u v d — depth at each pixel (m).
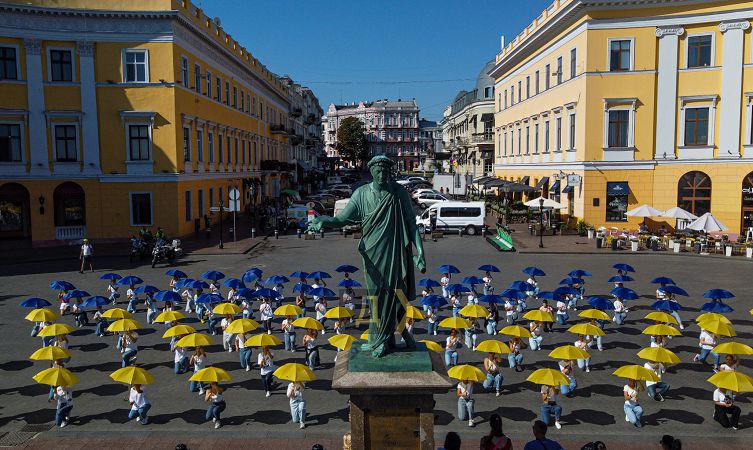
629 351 17.98
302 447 12.13
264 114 71.12
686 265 31.33
